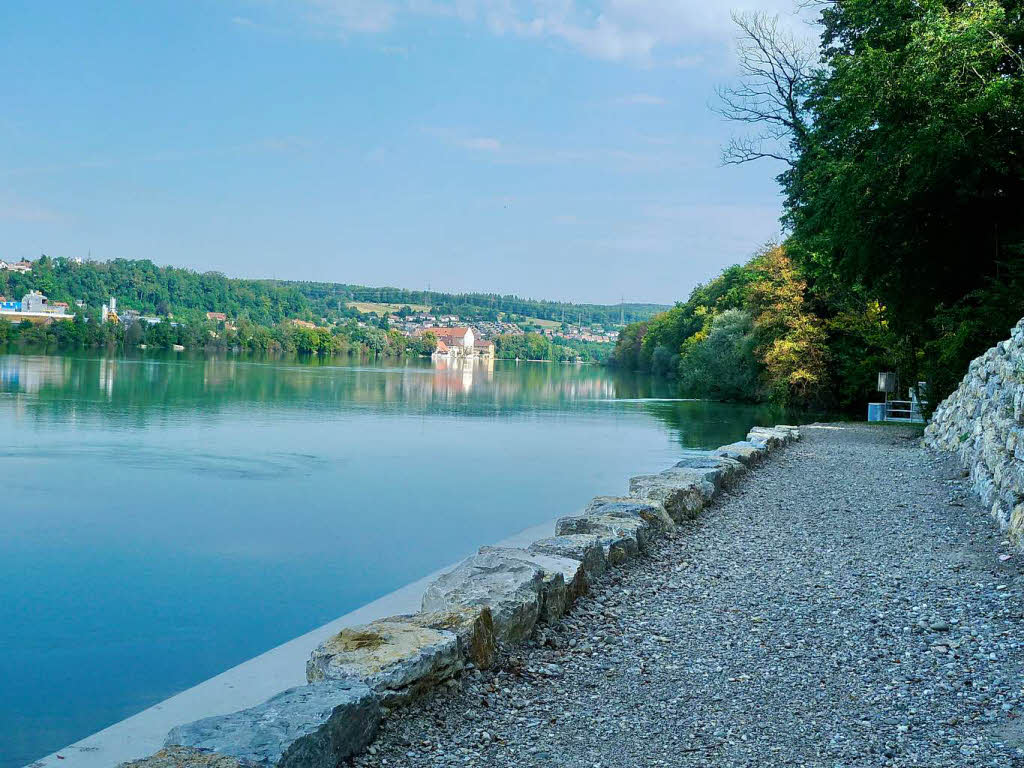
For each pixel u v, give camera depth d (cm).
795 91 3253
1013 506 971
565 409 4528
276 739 388
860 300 3759
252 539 1405
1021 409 1049
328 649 514
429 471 2181
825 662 583
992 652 577
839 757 433
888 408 3400
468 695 531
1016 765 409
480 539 1418
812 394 4634
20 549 1320
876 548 939
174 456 2344
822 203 2283
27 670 831
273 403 4312
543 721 498
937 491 1308
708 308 8544
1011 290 1955
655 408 4734
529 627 648
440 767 434
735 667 584
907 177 1978
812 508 1216
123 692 780
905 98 1912
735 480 1450
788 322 4638
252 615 1012
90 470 2072
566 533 948
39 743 671
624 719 500
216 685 703
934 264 2252
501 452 2591
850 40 2669
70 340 11869
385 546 1364
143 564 1240
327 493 1838
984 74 1917
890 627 652
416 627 556
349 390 5666
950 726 462
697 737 469
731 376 5450
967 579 780
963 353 2142
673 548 977
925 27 1894
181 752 372
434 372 10000
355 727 439
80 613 1012
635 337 13112
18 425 2945
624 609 741
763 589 791
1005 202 2122
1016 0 1964
